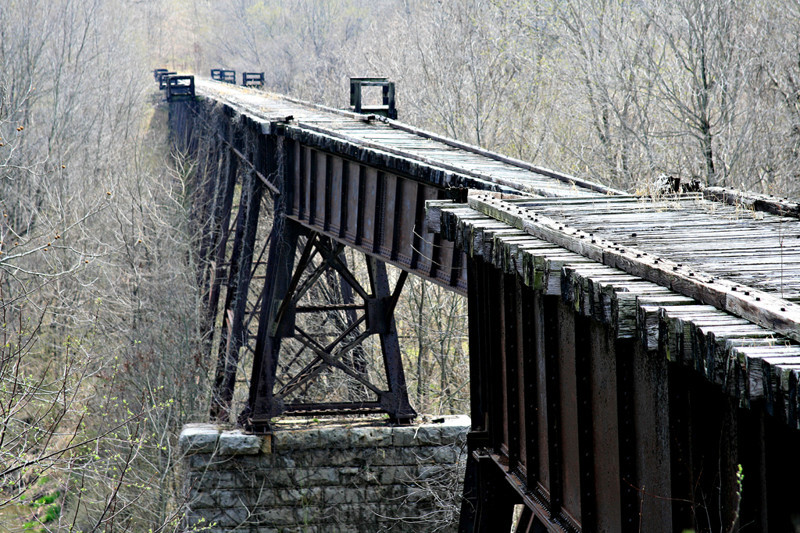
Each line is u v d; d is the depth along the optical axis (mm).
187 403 22688
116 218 27859
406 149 14203
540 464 6254
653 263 4668
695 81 20688
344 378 22984
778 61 20547
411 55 36844
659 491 4383
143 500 18406
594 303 4645
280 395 17422
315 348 17609
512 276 6609
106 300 25734
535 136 30141
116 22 55500
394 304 17688
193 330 24797
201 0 103625
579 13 25094
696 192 8047
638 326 4223
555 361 5828
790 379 3096
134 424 20391
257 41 82812
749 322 3766
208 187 30609
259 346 17438
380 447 17656
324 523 17516
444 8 32938
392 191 12906
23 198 27344
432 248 11648
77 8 45750
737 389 3404
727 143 20828
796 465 3512
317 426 17906
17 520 15609
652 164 21719
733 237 5789
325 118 20047
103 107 45750
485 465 7195
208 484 17344
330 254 17250
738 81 20703
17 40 36594
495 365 7180
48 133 38156
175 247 28641
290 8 80688
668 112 21406
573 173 26047
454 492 17422
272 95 31766
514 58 30969
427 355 26016
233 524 17312
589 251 5277
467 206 8164
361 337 17812
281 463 17438
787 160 21156
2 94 33312
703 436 4023
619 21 25062
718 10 20359
